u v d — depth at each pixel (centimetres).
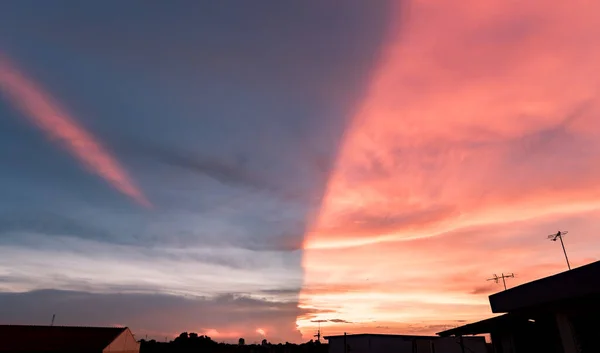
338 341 4012
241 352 6384
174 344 6788
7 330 4091
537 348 1134
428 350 3478
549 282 906
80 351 3866
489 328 1380
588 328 853
